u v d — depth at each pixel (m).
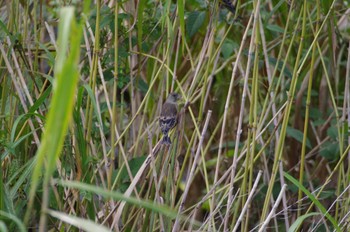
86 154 7.89
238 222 7.56
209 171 12.04
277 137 8.97
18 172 7.32
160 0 9.48
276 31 10.12
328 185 10.55
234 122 11.49
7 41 8.61
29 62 8.55
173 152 8.10
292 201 10.20
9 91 8.68
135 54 9.54
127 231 8.80
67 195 7.86
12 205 6.98
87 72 9.44
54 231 8.45
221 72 11.56
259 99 10.96
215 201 9.15
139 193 8.55
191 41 11.17
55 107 4.38
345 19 11.89
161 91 9.18
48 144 4.58
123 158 8.59
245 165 8.30
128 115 10.81
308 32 10.83
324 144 10.99
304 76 10.75
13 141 7.67
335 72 10.45
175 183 8.49
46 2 11.77
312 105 12.10
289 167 11.28
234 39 11.22
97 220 8.11
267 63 8.88
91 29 8.88
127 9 9.80
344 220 8.39
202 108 8.69
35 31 8.91
